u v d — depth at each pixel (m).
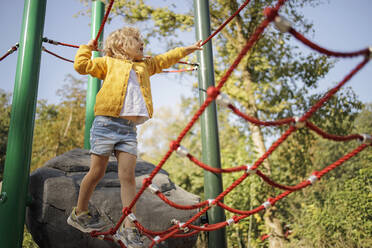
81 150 3.19
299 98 7.75
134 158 2.09
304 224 5.85
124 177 2.02
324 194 6.59
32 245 4.61
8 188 2.29
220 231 2.84
